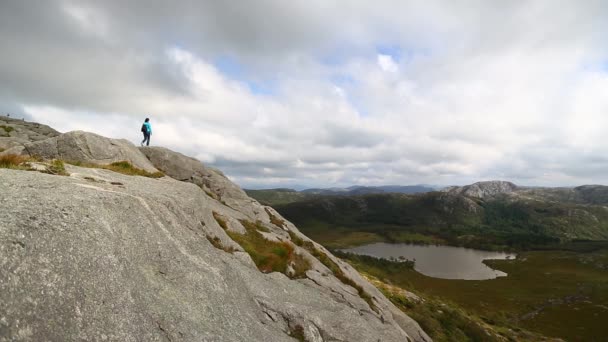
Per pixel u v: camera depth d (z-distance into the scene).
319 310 19.20
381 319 27.00
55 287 8.02
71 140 27.02
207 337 10.88
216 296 13.34
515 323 111.94
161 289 11.22
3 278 7.28
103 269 9.49
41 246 8.45
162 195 17.91
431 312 57.16
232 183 45.91
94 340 7.94
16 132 61.41
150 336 9.28
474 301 139.75
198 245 15.87
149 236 12.70
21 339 6.81
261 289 18.00
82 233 9.80
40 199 10.11
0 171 12.27
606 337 101.12
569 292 155.62
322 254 38.38
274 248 27.70
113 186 16.17
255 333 13.44
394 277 173.12
